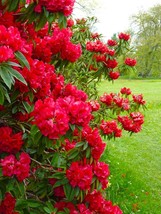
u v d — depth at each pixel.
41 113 1.70
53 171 2.35
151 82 24.81
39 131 1.76
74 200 2.40
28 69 1.77
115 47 4.83
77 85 4.70
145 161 7.62
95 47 4.25
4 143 1.97
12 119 2.12
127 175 6.25
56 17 1.92
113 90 14.35
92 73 4.68
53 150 2.36
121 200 5.34
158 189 6.18
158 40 30.03
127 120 4.12
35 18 1.95
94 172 2.27
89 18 5.63
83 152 2.21
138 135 9.60
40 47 2.22
